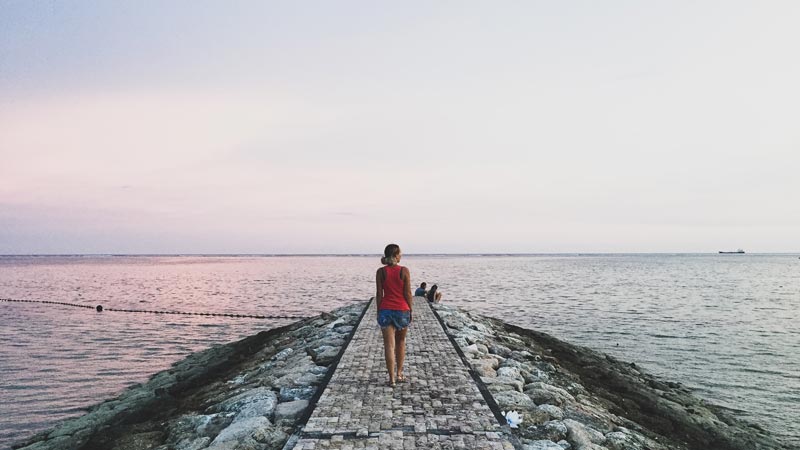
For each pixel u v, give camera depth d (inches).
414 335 522.9
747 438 429.4
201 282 2696.9
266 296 1803.6
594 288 2169.0
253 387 404.2
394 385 321.1
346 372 357.1
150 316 1300.4
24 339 956.0
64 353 820.6
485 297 1729.8
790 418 525.3
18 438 448.1
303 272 3988.7
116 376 671.1
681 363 765.9
